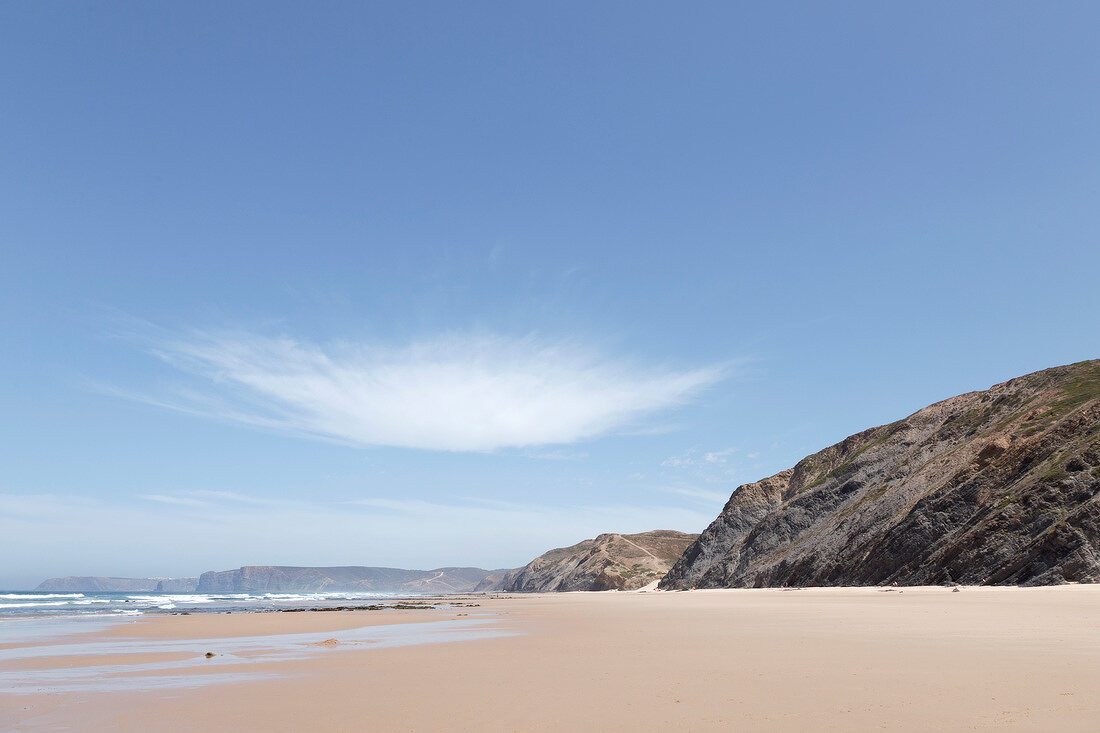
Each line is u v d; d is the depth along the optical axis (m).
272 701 10.23
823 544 78.69
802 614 27.45
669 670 12.13
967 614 23.17
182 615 44.47
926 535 60.06
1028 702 8.23
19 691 11.77
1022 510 51.22
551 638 20.33
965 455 68.31
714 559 116.81
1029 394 73.69
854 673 10.93
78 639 23.81
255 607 79.06
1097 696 8.47
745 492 125.12
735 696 9.38
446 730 8.04
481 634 23.17
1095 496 46.34
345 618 37.59
